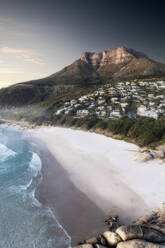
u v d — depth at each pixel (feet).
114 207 69.36
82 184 88.28
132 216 63.57
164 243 45.34
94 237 53.26
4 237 54.95
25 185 86.89
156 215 60.34
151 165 99.81
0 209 67.67
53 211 67.31
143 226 51.34
